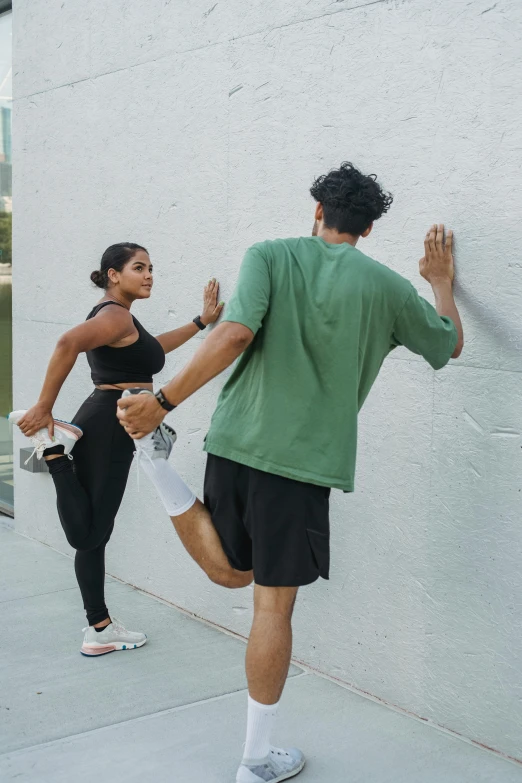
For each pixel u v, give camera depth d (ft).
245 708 9.59
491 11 8.18
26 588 13.57
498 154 8.23
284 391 7.35
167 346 11.22
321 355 7.34
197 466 12.01
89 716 9.38
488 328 8.44
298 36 10.12
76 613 12.51
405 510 9.36
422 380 9.09
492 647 8.64
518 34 7.98
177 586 12.71
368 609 9.83
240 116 10.98
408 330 7.67
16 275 16.03
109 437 10.41
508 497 8.41
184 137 11.89
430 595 9.18
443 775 8.20
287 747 8.52
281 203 10.52
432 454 9.05
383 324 7.54
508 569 8.45
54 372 9.80
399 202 9.16
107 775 8.21
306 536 7.49
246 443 7.43
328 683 10.19
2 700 9.77
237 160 11.08
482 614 8.71
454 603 8.96
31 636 11.66
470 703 8.86
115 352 10.39
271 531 7.45
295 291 7.36
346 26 9.53
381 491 9.59
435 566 9.11
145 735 8.96
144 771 8.29
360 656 9.96
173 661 10.87
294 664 10.71
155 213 12.53
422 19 8.77
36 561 14.99
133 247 10.55
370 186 7.64
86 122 13.87
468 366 8.65
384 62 9.18
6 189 16.90
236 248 11.20
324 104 9.87
